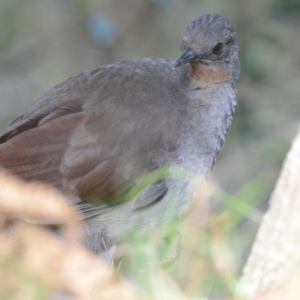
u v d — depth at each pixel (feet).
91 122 35.68
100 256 36.01
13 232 33.63
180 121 36.52
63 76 61.77
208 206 31.96
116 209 35.96
